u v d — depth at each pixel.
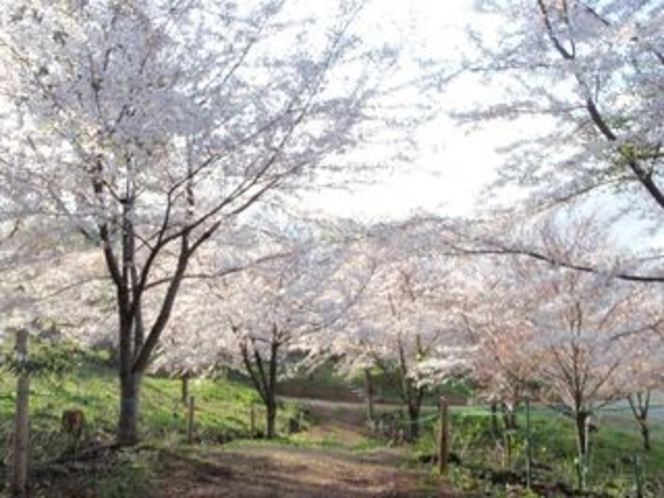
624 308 11.09
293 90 10.19
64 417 10.57
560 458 15.88
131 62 9.05
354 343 20.75
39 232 10.00
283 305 16.02
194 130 9.16
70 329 12.98
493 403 17.12
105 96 8.66
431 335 17.61
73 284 11.44
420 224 9.10
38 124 9.00
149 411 16.64
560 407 17.03
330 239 11.85
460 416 19.88
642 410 19.55
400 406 26.05
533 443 15.86
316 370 29.83
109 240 9.81
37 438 9.62
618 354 10.39
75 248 10.69
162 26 9.55
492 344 14.89
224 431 16.88
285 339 17.53
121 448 9.73
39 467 8.27
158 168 9.67
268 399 17.09
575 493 10.62
